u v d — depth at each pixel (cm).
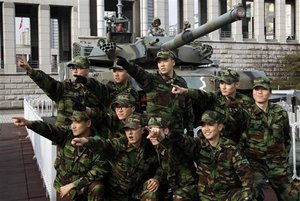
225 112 621
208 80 1072
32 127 604
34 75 683
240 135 638
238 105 620
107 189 621
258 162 626
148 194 587
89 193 601
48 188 824
